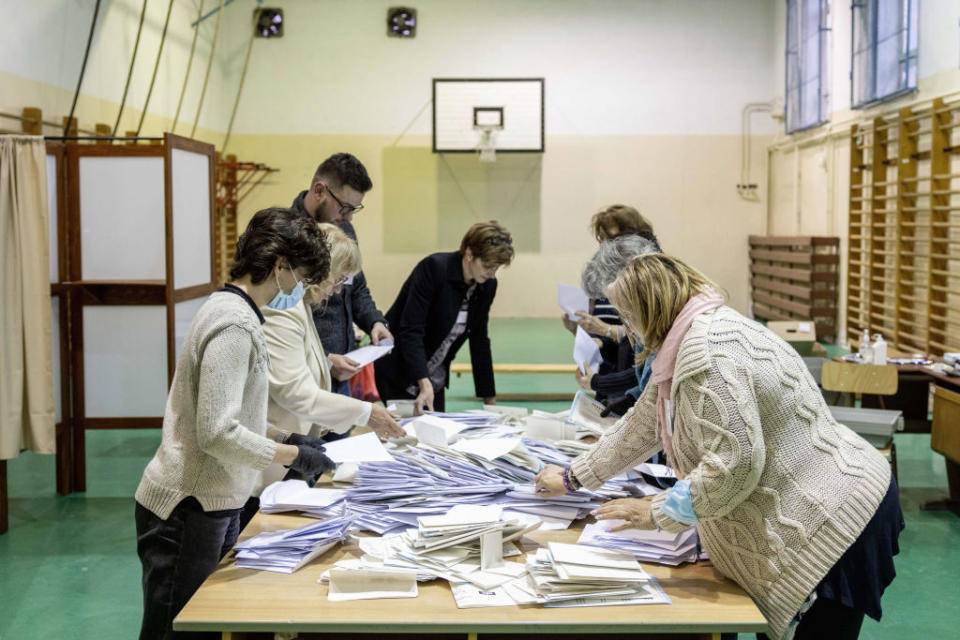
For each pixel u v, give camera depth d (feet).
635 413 6.30
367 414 7.36
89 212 14.23
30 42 21.30
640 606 5.23
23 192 12.73
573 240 38.01
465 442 7.55
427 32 37.24
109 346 14.53
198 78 33.88
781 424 5.35
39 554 11.89
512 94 36.55
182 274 14.53
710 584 5.59
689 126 37.60
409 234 37.99
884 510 5.44
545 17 37.22
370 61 37.29
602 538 6.11
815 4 31.65
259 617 5.01
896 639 9.41
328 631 4.99
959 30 21.17
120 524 13.14
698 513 5.20
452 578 5.52
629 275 5.73
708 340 5.27
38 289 12.89
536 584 5.32
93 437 18.79
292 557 5.83
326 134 37.63
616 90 37.47
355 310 11.28
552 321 37.42
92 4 24.59
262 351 5.98
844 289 30.22
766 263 35.96
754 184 37.78
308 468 6.02
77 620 9.82
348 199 9.87
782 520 5.33
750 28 37.19
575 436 8.33
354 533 6.44
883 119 25.88
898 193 23.62
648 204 37.91
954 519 13.38
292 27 37.22
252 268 5.88
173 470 5.86
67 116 23.18
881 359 14.26
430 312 11.29
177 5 31.45
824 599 5.56
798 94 33.76
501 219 37.99
